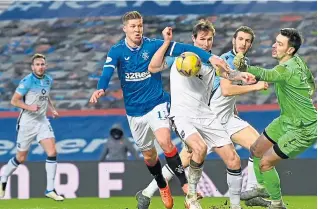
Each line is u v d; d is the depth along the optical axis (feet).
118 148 113.70
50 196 100.63
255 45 130.82
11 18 133.69
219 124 66.90
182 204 92.32
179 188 106.93
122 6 133.08
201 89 66.80
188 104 66.69
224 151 66.69
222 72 64.75
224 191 105.81
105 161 108.68
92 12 133.28
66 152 124.26
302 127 65.41
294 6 131.13
